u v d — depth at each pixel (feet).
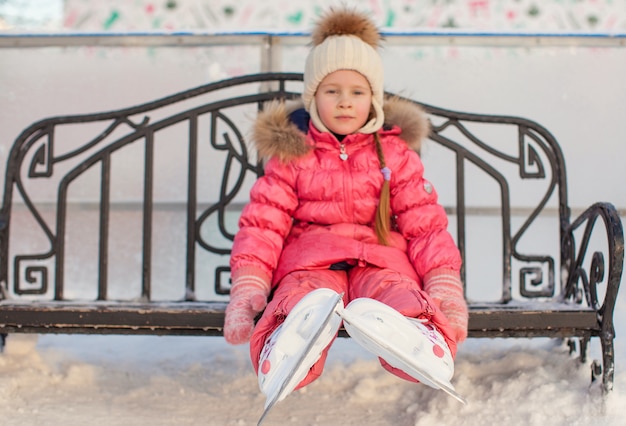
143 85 9.22
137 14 9.50
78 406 5.78
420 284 5.57
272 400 4.06
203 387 6.35
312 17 9.48
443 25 9.47
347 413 5.73
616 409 5.41
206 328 5.71
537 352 6.87
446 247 5.50
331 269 5.60
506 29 9.44
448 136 9.20
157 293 9.23
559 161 6.84
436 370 4.20
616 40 9.16
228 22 9.52
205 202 9.23
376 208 5.83
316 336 4.12
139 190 9.28
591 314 5.58
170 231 9.27
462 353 7.02
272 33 9.16
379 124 6.03
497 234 9.22
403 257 5.60
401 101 6.44
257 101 7.17
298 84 9.18
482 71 9.20
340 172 5.86
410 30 9.25
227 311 5.05
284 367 4.23
